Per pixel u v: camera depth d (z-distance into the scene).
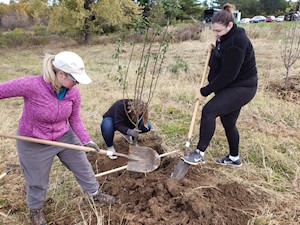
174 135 4.73
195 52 11.53
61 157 2.93
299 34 11.02
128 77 7.73
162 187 3.21
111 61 10.84
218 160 3.93
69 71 2.32
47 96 2.43
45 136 2.63
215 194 3.21
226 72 3.05
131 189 3.42
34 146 2.64
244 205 3.13
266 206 3.12
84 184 3.07
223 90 3.30
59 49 16.14
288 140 4.48
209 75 3.53
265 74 7.64
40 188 2.79
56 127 2.65
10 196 3.33
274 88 6.75
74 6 17.38
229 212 2.99
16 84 2.35
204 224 2.81
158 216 2.91
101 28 18.80
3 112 5.64
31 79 2.39
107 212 3.07
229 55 3.00
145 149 3.37
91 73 8.62
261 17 35.56
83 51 14.76
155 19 3.61
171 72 8.24
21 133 2.61
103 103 6.09
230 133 3.63
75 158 2.93
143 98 6.32
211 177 3.60
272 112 5.39
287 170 3.77
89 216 3.00
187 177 3.54
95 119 5.38
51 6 17.69
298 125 5.00
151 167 3.37
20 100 6.48
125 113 3.88
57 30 18.05
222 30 3.01
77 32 18.69
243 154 4.15
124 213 3.00
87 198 3.20
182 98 6.33
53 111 2.50
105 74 8.36
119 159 4.11
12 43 17.48
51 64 2.37
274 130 4.87
